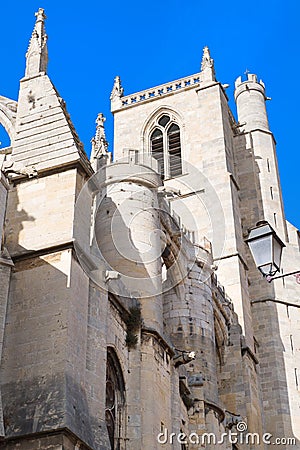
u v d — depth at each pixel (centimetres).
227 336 5006
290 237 6284
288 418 5266
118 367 2833
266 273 2242
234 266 5572
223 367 4891
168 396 3064
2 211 2500
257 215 6384
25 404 2255
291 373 5500
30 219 2703
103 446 2339
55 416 2192
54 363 2322
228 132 6744
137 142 7069
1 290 2470
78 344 2423
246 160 6725
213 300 4678
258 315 5750
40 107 3025
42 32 3347
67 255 2547
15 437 2175
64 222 2658
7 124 3155
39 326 2417
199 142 6706
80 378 2380
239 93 7244
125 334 2956
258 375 5372
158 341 3081
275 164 6750
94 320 2616
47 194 2752
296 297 5888
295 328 5719
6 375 2347
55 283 2495
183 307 4091
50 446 2139
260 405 5122
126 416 2781
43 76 3130
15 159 2877
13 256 2589
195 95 7019
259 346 5612
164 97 7156
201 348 3997
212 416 3588
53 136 2905
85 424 2278
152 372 2947
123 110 7306
